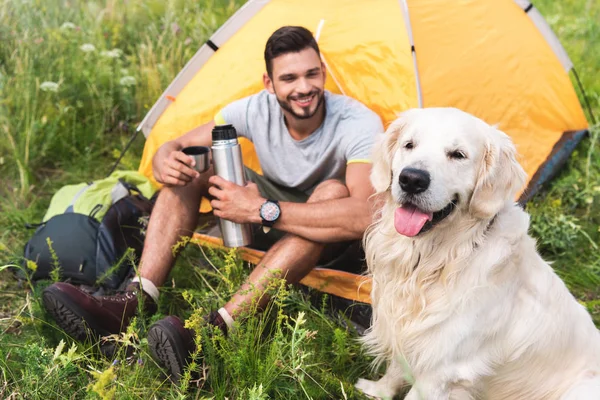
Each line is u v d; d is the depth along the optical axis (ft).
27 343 8.23
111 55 15.69
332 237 8.64
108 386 7.42
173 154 9.13
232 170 8.82
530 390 7.71
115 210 10.57
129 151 14.51
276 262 8.59
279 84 9.03
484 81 11.80
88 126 14.70
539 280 7.58
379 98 10.87
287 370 7.79
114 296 8.61
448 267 7.45
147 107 15.37
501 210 7.55
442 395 7.62
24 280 10.27
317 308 9.71
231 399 7.63
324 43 11.37
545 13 23.22
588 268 11.08
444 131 7.18
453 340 7.35
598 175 13.30
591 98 16.89
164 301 9.45
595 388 7.32
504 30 12.53
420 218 7.07
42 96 14.79
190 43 17.34
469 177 7.20
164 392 7.89
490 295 7.30
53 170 13.98
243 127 10.08
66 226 10.21
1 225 11.93
